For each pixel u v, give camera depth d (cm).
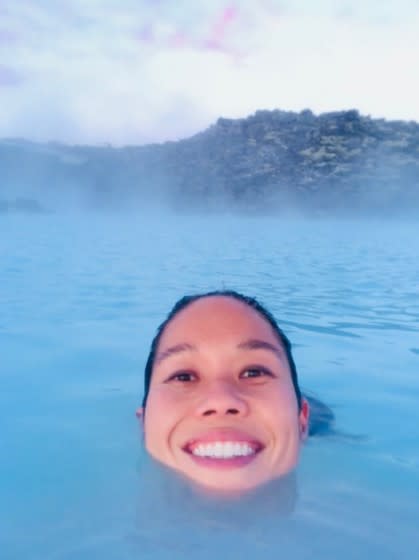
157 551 205
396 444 313
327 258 1247
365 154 3466
